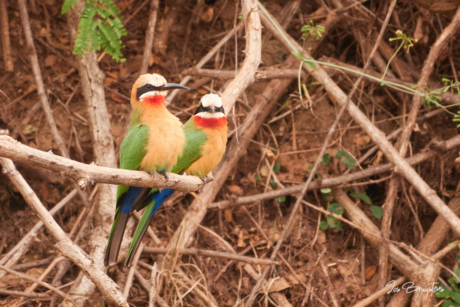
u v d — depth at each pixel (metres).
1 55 11.73
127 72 12.20
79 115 11.50
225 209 10.65
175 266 8.94
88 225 9.59
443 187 10.78
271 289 9.53
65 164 4.64
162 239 10.38
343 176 10.52
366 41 12.16
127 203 6.47
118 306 7.02
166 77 12.38
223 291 9.57
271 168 11.05
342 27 12.53
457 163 9.48
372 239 9.85
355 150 11.29
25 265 9.23
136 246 7.08
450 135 11.24
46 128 11.19
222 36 13.02
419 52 12.31
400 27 12.12
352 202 10.57
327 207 10.80
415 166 11.03
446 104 11.22
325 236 10.38
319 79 10.45
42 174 10.77
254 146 11.55
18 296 8.14
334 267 9.96
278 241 9.77
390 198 9.92
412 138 11.50
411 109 10.29
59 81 11.78
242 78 7.97
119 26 7.79
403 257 9.47
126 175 5.18
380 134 9.83
